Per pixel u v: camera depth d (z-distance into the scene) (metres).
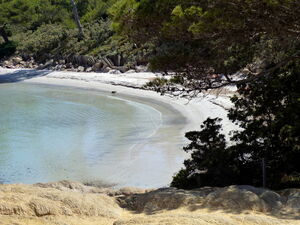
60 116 35.47
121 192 13.18
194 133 16.70
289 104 14.93
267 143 15.09
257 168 15.04
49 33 70.12
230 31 13.02
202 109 33.09
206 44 14.18
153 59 15.09
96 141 27.22
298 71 15.43
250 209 9.10
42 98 44.12
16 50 69.94
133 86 45.53
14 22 70.19
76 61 60.09
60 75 55.91
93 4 74.88
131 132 28.92
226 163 15.17
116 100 41.12
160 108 35.97
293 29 12.98
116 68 54.38
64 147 26.33
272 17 12.46
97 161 23.27
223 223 7.79
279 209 9.19
